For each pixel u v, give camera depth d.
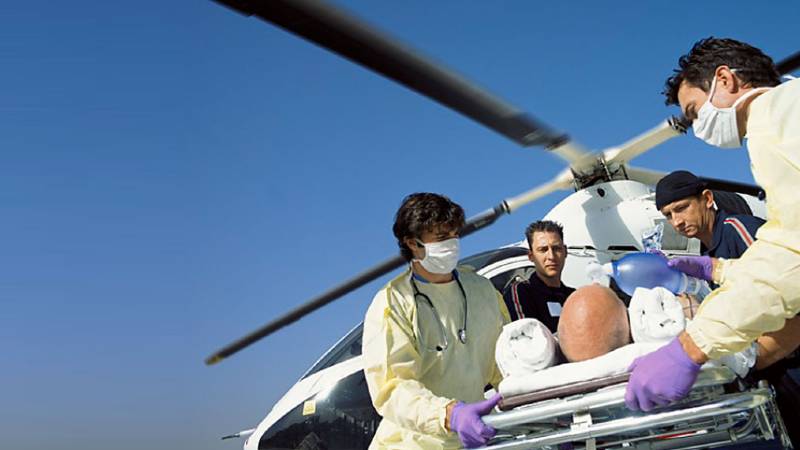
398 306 2.64
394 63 1.76
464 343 2.73
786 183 1.75
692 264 2.53
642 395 1.75
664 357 1.77
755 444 2.58
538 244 4.26
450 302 2.77
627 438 2.11
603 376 1.85
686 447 2.05
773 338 2.21
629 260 2.39
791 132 1.78
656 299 1.98
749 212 4.40
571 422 2.09
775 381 2.49
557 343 2.09
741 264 1.80
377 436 2.76
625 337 1.97
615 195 5.41
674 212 3.14
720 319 1.74
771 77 2.07
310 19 1.53
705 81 2.11
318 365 5.10
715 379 1.80
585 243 5.29
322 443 4.50
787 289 1.70
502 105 2.07
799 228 1.71
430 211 2.59
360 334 5.10
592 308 1.98
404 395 2.39
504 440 2.23
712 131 2.13
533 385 1.93
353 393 4.60
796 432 2.46
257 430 4.78
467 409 2.07
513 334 2.06
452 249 2.61
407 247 2.69
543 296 4.24
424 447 2.61
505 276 4.99
